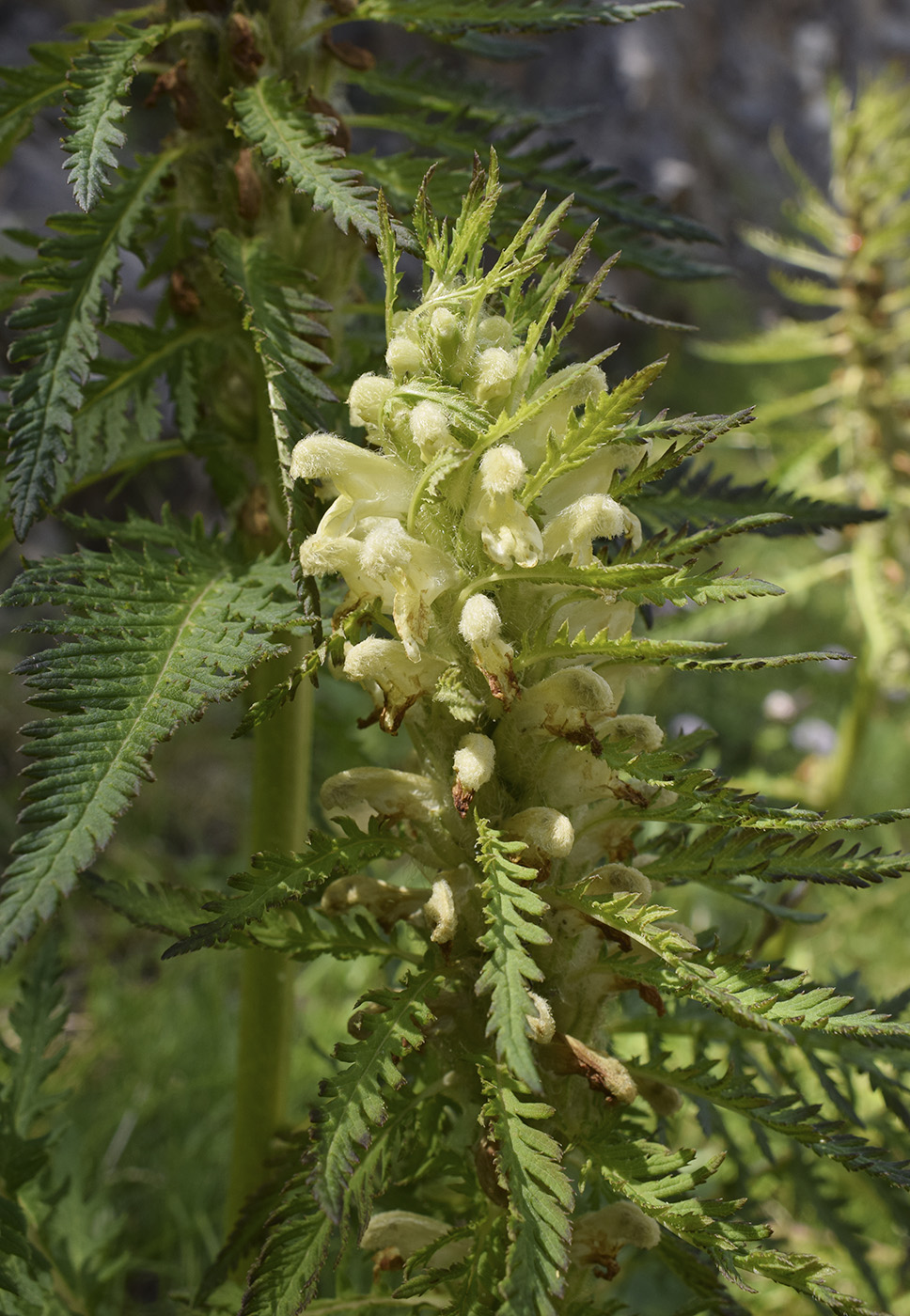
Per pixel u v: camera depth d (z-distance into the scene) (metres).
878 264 1.03
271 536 0.64
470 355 0.54
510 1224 0.53
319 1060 1.09
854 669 1.64
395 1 0.62
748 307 2.75
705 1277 0.59
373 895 0.57
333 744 0.74
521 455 0.54
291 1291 0.54
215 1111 1.04
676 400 2.46
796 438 1.07
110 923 1.35
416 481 0.55
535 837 0.55
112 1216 0.72
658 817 0.55
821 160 3.22
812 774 1.06
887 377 1.04
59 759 0.52
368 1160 0.56
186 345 0.63
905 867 0.55
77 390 0.57
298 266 0.63
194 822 1.65
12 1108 0.63
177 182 0.63
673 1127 0.65
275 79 0.60
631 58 2.76
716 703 1.86
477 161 0.54
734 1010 0.52
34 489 0.56
